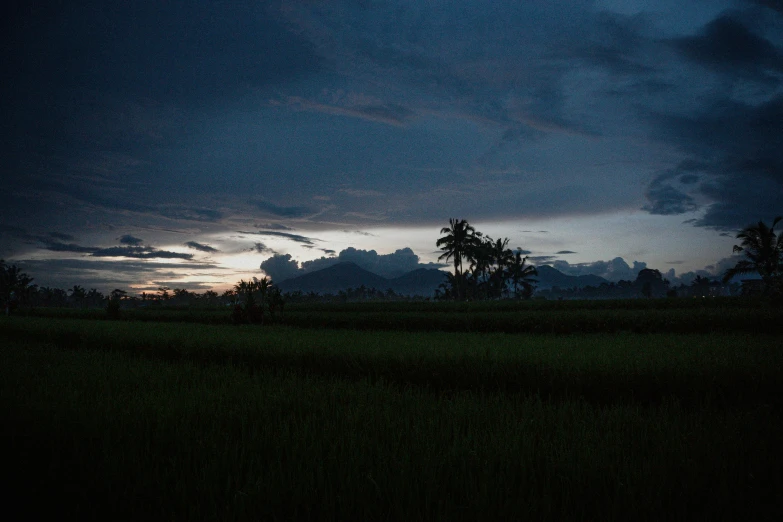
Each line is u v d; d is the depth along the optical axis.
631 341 11.63
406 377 8.74
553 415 5.29
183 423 4.90
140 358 10.83
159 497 3.29
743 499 3.19
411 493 3.13
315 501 3.21
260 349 10.75
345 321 27.22
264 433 4.71
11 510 3.33
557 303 32.91
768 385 6.78
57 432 4.57
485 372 8.07
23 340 17.38
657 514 3.04
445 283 84.88
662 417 5.16
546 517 2.99
